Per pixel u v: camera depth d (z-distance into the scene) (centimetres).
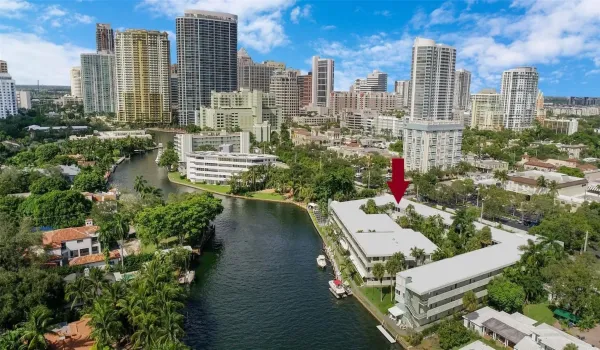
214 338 11806
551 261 13625
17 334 9731
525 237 16938
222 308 13412
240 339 11788
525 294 12700
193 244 17988
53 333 10412
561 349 9912
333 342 11688
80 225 18425
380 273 13725
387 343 11644
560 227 17300
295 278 15612
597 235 17162
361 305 13675
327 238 19575
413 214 19562
